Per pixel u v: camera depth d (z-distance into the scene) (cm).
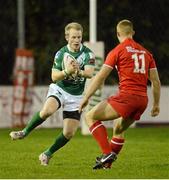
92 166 2912
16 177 2577
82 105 2622
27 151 3594
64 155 3378
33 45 6688
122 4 6391
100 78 2614
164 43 6375
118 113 2631
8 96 5581
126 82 2638
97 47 4688
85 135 4831
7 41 6562
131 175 2620
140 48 2677
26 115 5616
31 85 5631
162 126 5694
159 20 6378
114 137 2770
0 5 6669
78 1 6625
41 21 6688
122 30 2688
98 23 6359
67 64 2808
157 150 3631
